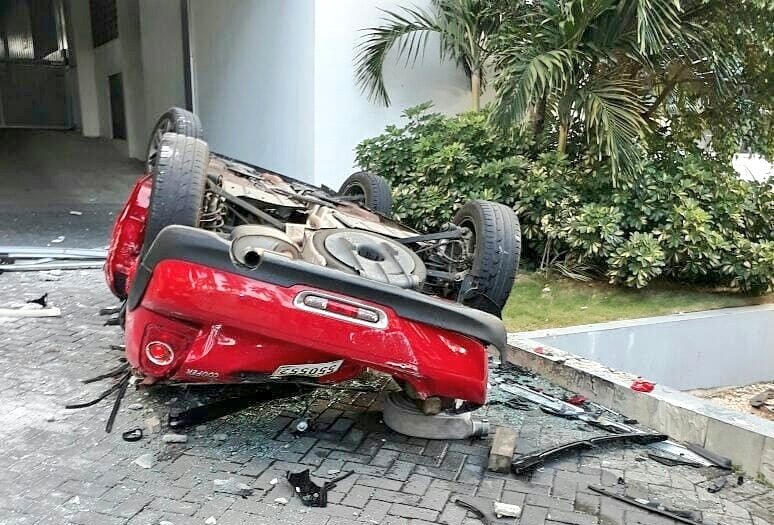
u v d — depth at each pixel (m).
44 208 10.16
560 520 2.83
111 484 2.87
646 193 6.35
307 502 2.81
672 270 6.72
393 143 7.82
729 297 6.67
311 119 8.23
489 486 3.08
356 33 8.20
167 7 13.34
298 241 3.41
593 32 6.20
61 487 2.82
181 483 2.91
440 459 3.31
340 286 2.85
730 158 7.66
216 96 11.43
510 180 6.71
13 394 3.67
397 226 4.54
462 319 2.99
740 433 3.41
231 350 2.90
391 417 3.55
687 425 3.68
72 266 6.55
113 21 17.67
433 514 2.81
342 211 4.52
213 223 3.65
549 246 6.88
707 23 6.55
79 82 20.11
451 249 4.21
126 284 4.28
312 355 3.01
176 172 3.19
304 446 3.33
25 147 17.48
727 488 3.22
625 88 6.45
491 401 4.09
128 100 16.80
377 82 8.21
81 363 4.15
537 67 5.96
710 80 7.02
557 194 6.53
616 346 5.51
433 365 2.96
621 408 4.06
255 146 10.01
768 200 7.12
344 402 3.89
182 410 3.56
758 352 6.43
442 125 7.76
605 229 6.04
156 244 2.78
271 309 2.76
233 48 10.45
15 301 5.37
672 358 5.87
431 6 8.55
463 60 8.49
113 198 11.59
